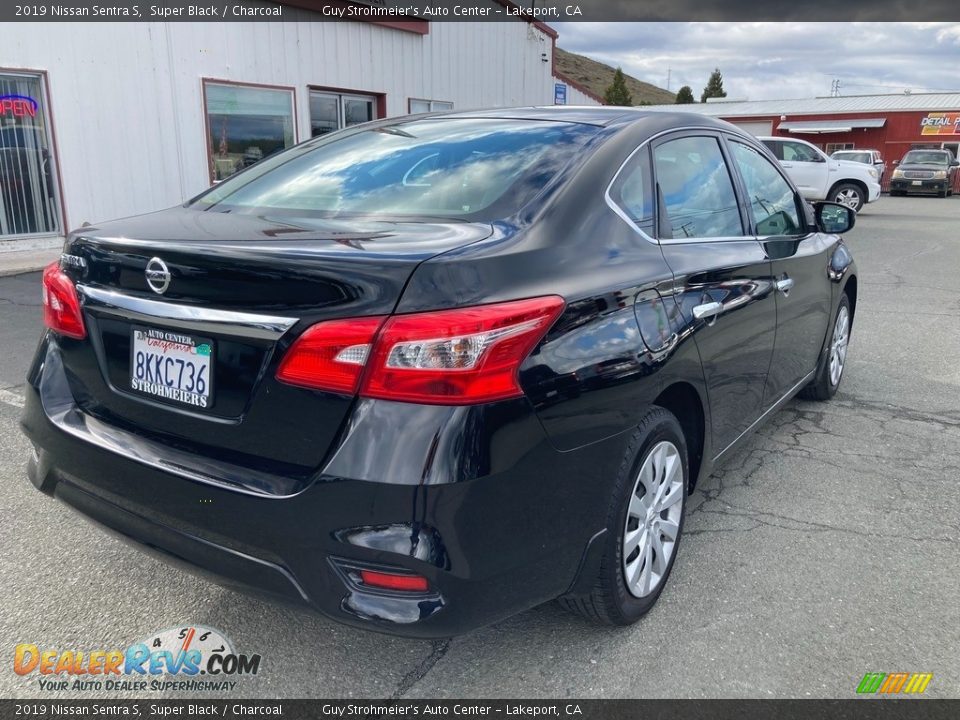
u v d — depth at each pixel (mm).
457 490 1867
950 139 35531
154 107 10492
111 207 10266
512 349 1953
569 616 2697
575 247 2336
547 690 2344
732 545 3188
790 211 4027
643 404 2418
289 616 2680
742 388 3254
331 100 13109
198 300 2086
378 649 2521
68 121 9664
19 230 9562
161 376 2201
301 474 1963
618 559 2436
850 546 3191
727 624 2662
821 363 4625
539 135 2838
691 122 3266
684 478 2818
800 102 41000
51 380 2512
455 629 1964
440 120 3207
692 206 3047
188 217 2627
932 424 4633
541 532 2094
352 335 1876
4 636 2543
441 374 1864
